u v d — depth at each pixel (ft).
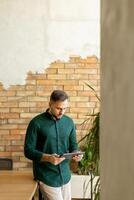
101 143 1.41
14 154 16.96
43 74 16.96
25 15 16.88
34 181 11.58
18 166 16.90
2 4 16.83
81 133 16.81
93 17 16.81
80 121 16.87
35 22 16.89
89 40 16.84
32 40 16.90
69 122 11.80
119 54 1.14
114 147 1.18
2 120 16.99
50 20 16.88
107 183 1.29
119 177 1.12
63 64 16.93
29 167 16.90
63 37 16.88
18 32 16.88
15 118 16.99
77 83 16.93
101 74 1.40
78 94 16.92
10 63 16.94
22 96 16.99
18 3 16.85
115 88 1.18
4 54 16.94
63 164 11.60
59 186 11.50
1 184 11.13
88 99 16.90
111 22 1.23
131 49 1.04
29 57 16.94
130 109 1.04
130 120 1.03
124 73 1.10
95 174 10.64
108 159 1.27
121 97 1.12
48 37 16.89
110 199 1.24
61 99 11.32
